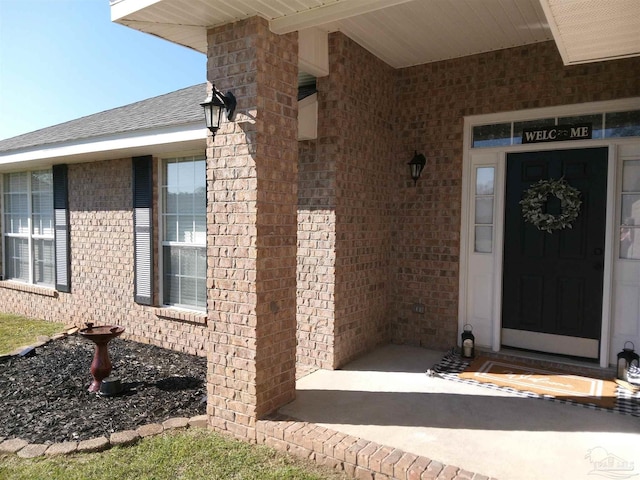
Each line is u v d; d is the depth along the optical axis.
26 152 6.54
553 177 4.57
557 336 4.64
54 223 7.13
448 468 2.52
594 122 4.34
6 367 4.87
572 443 2.89
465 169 5.00
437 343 5.17
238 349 3.24
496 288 4.85
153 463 2.82
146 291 5.94
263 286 3.19
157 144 5.07
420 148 5.21
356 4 2.82
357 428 3.06
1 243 8.43
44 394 4.07
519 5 3.66
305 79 4.66
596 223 4.38
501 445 2.85
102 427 3.39
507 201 4.85
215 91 3.14
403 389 3.87
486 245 4.97
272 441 3.05
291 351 3.51
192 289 5.70
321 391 3.80
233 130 3.21
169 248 5.91
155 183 5.89
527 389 3.87
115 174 6.29
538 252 4.70
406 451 2.73
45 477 2.65
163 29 3.38
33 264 7.86
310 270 4.55
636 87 4.09
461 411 3.39
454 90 4.98
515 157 4.79
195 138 4.71
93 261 6.63
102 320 6.56
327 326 4.45
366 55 4.76
